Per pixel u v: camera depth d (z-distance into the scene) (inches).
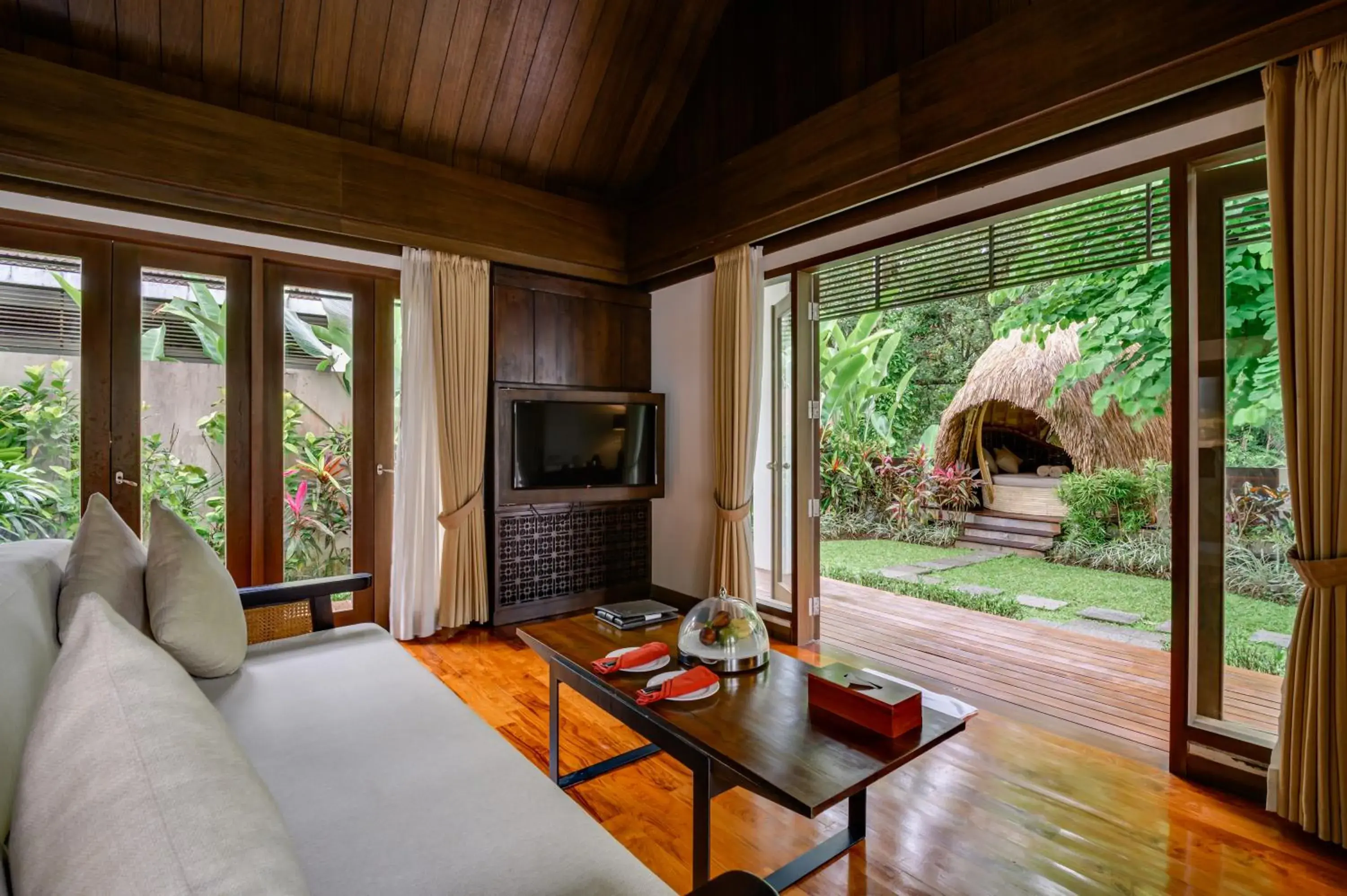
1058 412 255.8
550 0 135.2
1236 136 85.7
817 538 152.7
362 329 152.0
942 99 105.3
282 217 130.8
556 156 165.5
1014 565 250.8
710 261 168.6
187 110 119.8
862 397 301.9
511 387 160.4
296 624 93.3
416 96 142.2
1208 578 90.4
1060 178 104.3
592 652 85.8
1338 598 73.9
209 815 23.6
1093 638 158.6
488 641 151.3
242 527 138.2
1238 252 88.0
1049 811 82.3
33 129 106.6
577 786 88.3
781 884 67.8
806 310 149.6
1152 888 68.0
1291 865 71.6
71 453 121.9
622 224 180.1
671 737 64.7
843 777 55.0
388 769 55.6
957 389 298.4
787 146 132.6
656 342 186.7
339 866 42.9
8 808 35.0
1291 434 78.2
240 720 64.4
